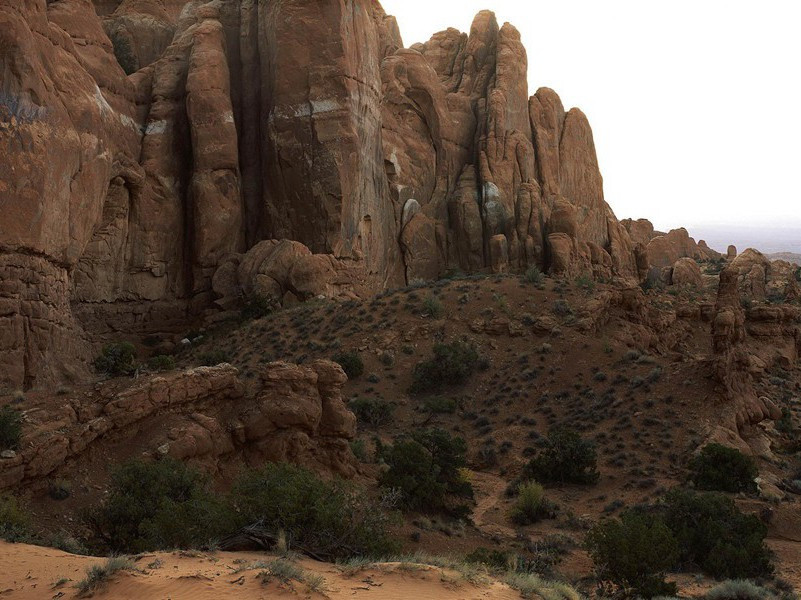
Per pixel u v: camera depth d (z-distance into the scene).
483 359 49.47
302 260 59.56
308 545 15.21
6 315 34.12
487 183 81.81
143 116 64.19
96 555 16.91
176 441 22.89
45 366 36.22
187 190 63.09
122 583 10.34
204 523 15.23
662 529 20.42
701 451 34.78
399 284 77.25
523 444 39.94
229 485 23.94
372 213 69.94
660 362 46.19
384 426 42.81
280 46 65.19
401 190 78.81
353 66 66.12
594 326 51.81
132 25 76.06
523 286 57.66
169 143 63.28
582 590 19.77
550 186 88.31
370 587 10.68
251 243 65.62
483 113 86.81
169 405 23.95
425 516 28.05
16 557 12.61
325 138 63.91
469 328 53.25
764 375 59.00
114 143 57.34
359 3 68.50
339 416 28.23
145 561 11.46
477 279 60.78
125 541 17.83
